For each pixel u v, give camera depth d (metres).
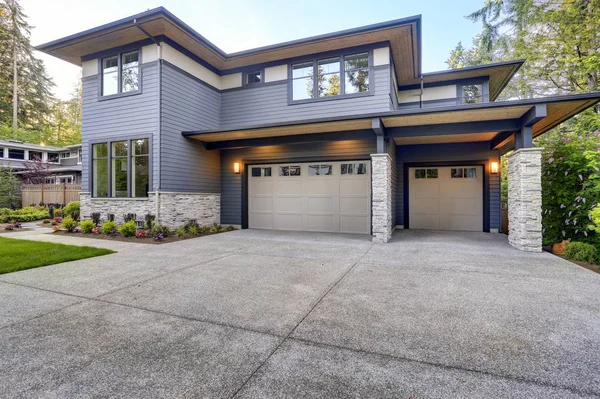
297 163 10.12
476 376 2.05
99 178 9.65
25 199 16.31
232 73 10.75
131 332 2.70
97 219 9.43
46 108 28.50
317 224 9.87
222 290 3.89
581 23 12.18
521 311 3.18
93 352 2.36
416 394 1.86
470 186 10.07
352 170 9.49
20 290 3.87
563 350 2.39
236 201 10.60
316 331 2.73
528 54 13.91
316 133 8.56
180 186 9.14
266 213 10.52
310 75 9.73
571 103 5.82
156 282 4.24
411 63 9.81
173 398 1.82
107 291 3.84
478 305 3.35
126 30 8.34
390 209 8.50
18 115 26.89
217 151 10.74
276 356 2.31
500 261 5.51
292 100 9.88
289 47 9.26
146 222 8.56
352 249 6.73
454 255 6.05
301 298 3.59
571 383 1.97
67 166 21.69
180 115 9.16
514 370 2.12
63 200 15.16
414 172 10.52
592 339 2.57
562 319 2.97
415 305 3.36
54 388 1.92
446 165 10.20
